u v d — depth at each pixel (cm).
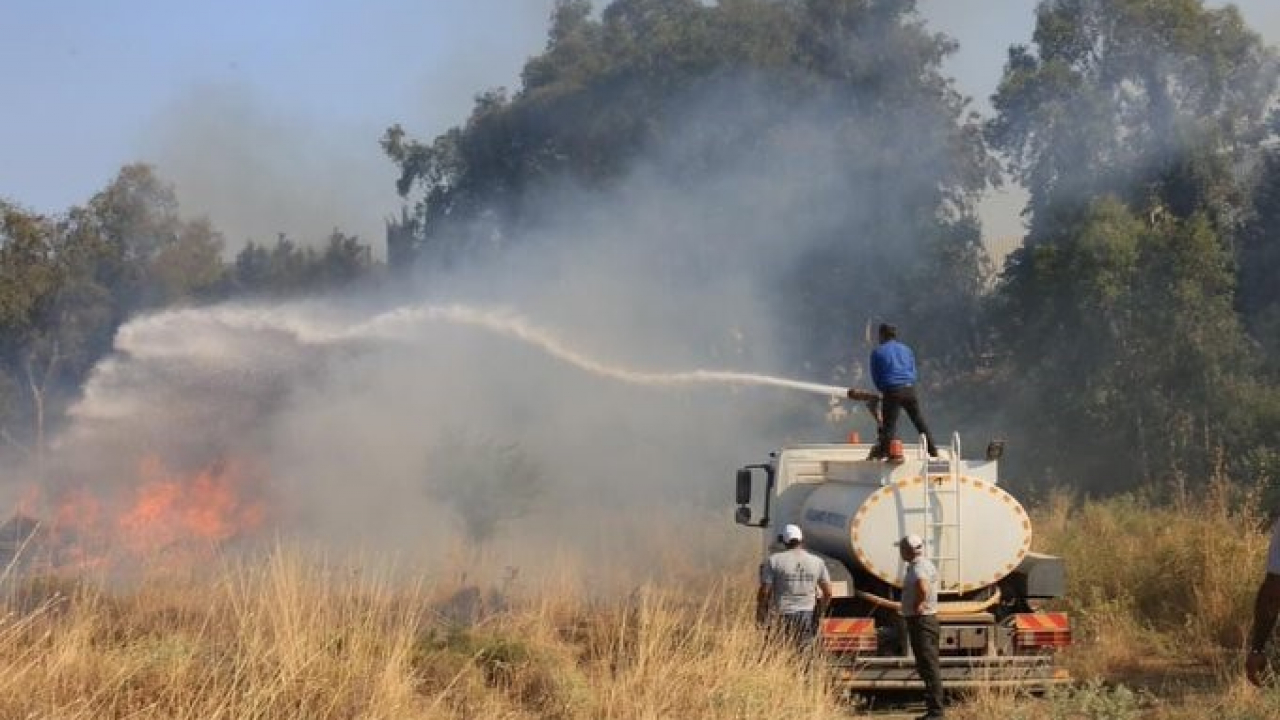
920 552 1230
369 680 1023
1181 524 1870
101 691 951
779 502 1505
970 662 1301
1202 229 3747
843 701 1268
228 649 1048
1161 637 1577
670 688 1095
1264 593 709
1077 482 3666
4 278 4434
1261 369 3881
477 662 1190
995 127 4438
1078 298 3762
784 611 1298
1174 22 4297
